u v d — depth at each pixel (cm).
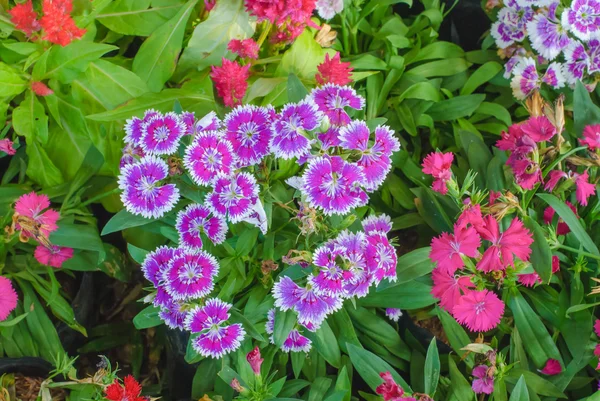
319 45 66
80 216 63
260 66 68
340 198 52
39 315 60
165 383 66
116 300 69
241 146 54
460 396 55
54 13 57
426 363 54
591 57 64
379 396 56
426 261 56
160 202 53
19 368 59
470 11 76
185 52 65
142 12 67
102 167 65
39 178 64
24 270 61
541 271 54
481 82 70
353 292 53
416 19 73
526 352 58
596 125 57
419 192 63
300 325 57
